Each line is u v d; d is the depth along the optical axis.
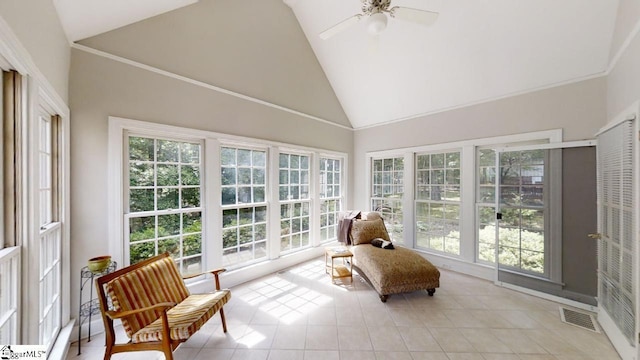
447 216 3.75
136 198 2.36
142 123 2.31
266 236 3.50
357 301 2.66
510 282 3.01
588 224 2.54
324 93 4.36
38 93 1.39
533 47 2.67
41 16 1.42
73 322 1.94
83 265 2.03
